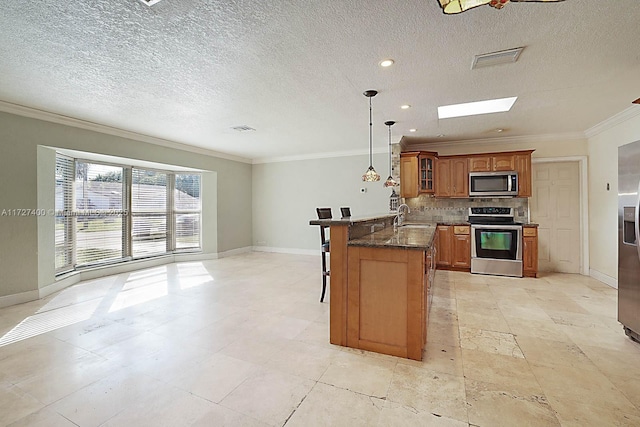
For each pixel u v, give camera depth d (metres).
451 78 2.87
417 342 2.27
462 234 5.25
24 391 1.88
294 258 6.69
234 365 2.20
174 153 5.73
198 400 1.80
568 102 3.53
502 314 3.22
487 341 2.59
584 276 4.89
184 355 2.35
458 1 1.31
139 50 2.34
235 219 7.24
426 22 2.00
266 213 7.61
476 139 5.54
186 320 3.07
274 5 1.81
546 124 4.50
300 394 1.86
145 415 1.67
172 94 3.26
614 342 2.55
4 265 3.50
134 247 5.62
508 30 2.09
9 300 3.52
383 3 1.81
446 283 4.47
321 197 6.94
